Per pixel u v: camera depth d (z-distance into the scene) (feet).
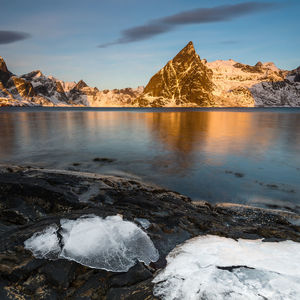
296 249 11.89
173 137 62.90
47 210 16.67
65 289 9.21
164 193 21.58
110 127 92.53
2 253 10.73
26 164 33.37
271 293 8.46
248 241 12.89
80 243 11.49
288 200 21.57
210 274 9.70
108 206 17.02
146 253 11.62
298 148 46.57
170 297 8.66
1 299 8.55
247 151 43.88
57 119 143.23
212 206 19.63
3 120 130.93
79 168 31.45
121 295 9.00
